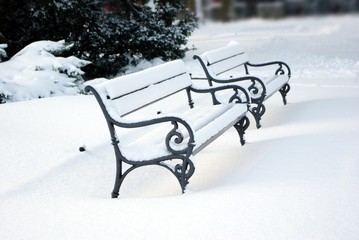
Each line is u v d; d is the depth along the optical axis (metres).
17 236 2.98
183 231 2.76
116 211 3.21
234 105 5.01
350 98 7.24
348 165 3.75
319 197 3.08
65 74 8.75
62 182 4.20
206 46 19.61
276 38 18.80
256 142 5.02
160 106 7.10
